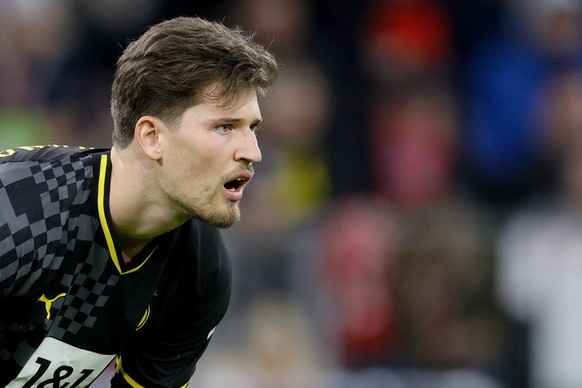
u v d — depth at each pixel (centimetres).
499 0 3241
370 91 3028
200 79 1194
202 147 1207
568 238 2619
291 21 2975
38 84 2922
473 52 3209
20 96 2877
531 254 2609
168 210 1241
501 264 2562
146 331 1370
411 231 2569
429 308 2484
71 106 2920
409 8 3173
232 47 1205
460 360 2467
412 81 3089
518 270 2592
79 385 1330
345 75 3027
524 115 3089
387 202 2847
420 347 2469
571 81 3103
